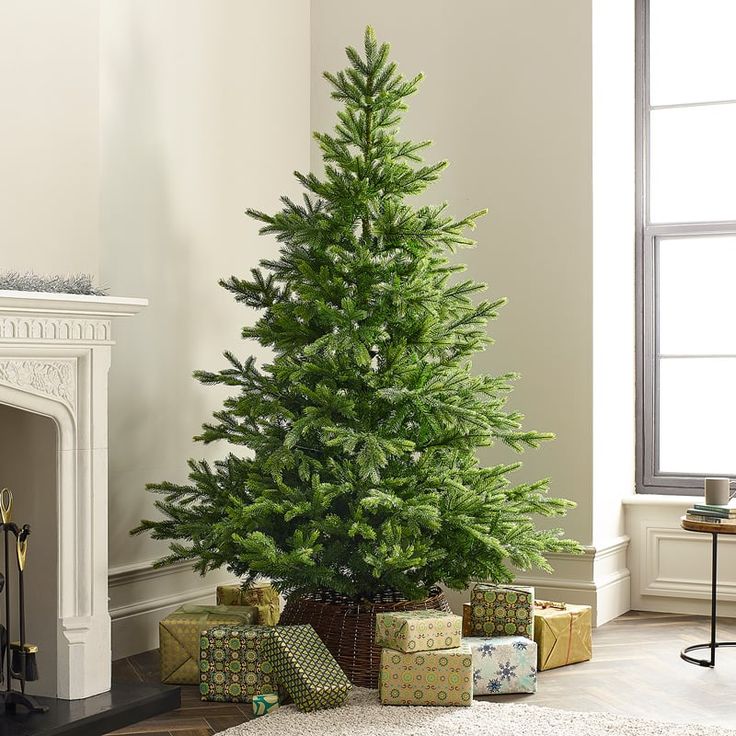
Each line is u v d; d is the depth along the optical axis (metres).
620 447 5.71
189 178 5.07
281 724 3.67
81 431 3.91
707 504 4.71
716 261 5.84
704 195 5.86
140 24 4.81
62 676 3.84
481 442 4.26
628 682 4.30
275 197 5.66
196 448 5.11
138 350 4.78
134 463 4.76
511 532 4.19
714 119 5.85
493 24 5.58
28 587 3.94
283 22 5.75
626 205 5.85
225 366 5.29
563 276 5.40
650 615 5.57
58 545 3.86
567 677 4.38
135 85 4.77
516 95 5.52
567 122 5.41
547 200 5.45
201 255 5.14
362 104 4.33
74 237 4.39
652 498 5.68
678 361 5.91
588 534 5.30
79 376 3.91
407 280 4.34
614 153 5.67
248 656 4.01
